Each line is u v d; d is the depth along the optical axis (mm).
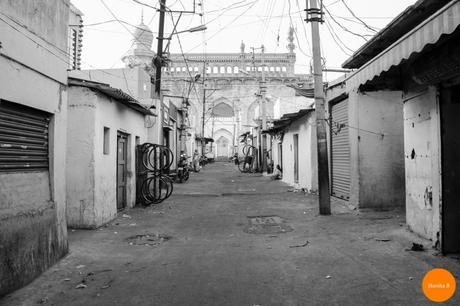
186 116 29391
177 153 26641
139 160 11938
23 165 4832
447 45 4863
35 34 4984
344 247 6293
